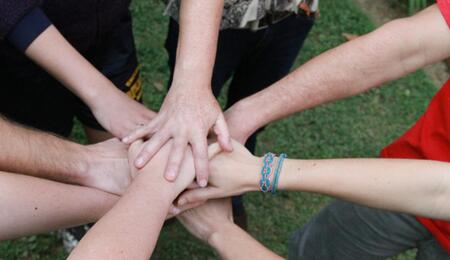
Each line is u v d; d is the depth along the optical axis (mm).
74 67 1322
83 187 1208
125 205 1109
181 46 1307
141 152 1227
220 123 1270
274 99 1317
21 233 1114
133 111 1367
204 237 1277
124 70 1570
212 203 1296
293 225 1930
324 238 1522
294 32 1634
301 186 1170
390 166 1116
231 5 1494
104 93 1351
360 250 1485
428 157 1307
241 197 1735
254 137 1701
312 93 1291
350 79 1259
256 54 1668
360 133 2203
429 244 1396
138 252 1000
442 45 1200
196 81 1281
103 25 1428
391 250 1471
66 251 1759
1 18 1248
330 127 2188
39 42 1290
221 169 1230
